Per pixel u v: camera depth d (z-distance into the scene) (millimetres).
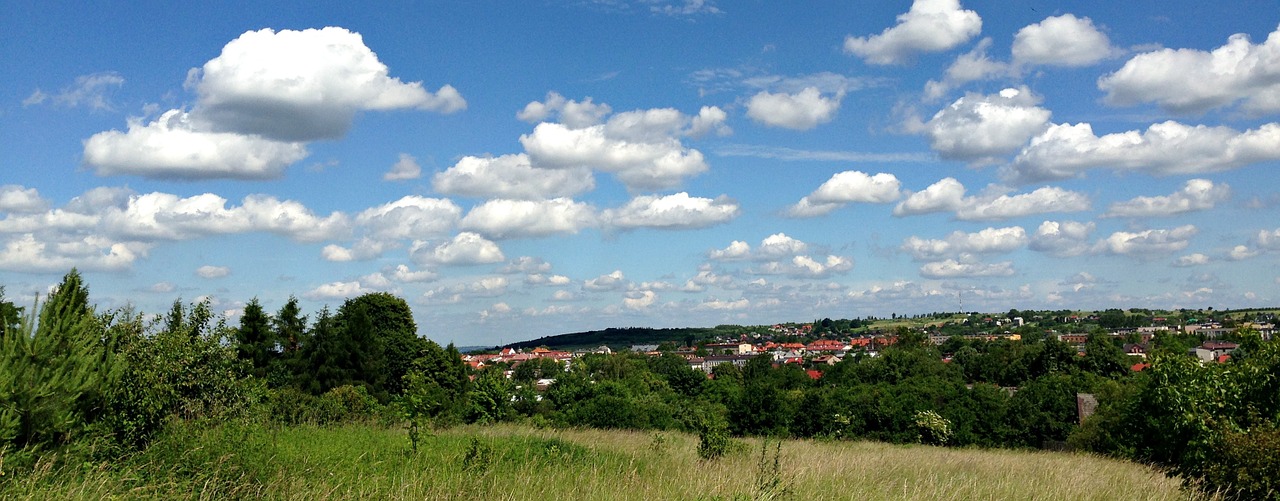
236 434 11445
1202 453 11555
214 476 10125
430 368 45500
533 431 22844
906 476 15617
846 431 43750
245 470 10633
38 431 9492
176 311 13727
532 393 41500
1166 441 12859
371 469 12195
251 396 14352
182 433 11023
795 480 12656
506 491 11367
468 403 32688
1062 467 18625
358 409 24297
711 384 73438
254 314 38719
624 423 30875
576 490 11594
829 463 16812
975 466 18906
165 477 9859
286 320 42844
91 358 10352
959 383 57094
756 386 43969
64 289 10844
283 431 15703
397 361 45312
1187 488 11734
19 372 9445
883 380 90188
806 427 43438
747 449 19062
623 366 100375
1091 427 32281
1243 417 11570
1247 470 10234
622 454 16906
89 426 10164
